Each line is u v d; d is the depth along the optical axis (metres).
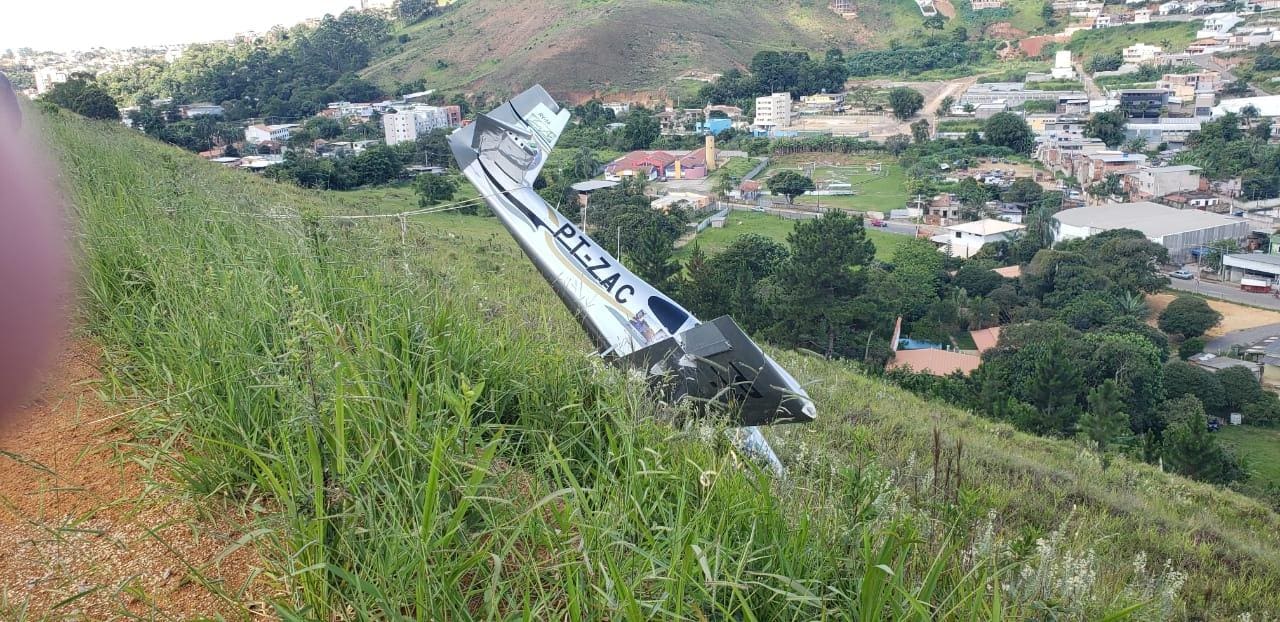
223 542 2.89
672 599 2.49
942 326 57.84
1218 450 26.47
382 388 3.47
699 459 3.48
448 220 51.44
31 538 2.87
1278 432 42.97
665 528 2.71
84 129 20.53
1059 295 62.19
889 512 3.46
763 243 59.66
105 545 2.87
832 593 2.75
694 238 79.69
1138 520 10.95
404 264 5.44
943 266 68.00
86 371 4.32
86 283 4.80
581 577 2.56
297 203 19.20
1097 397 31.95
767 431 7.57
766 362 6.31
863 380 21.70
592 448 3.83
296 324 3.30
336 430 2.84
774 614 2.66
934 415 17.81
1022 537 3.76
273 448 3.09
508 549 2.56
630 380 4.43
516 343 4.60
